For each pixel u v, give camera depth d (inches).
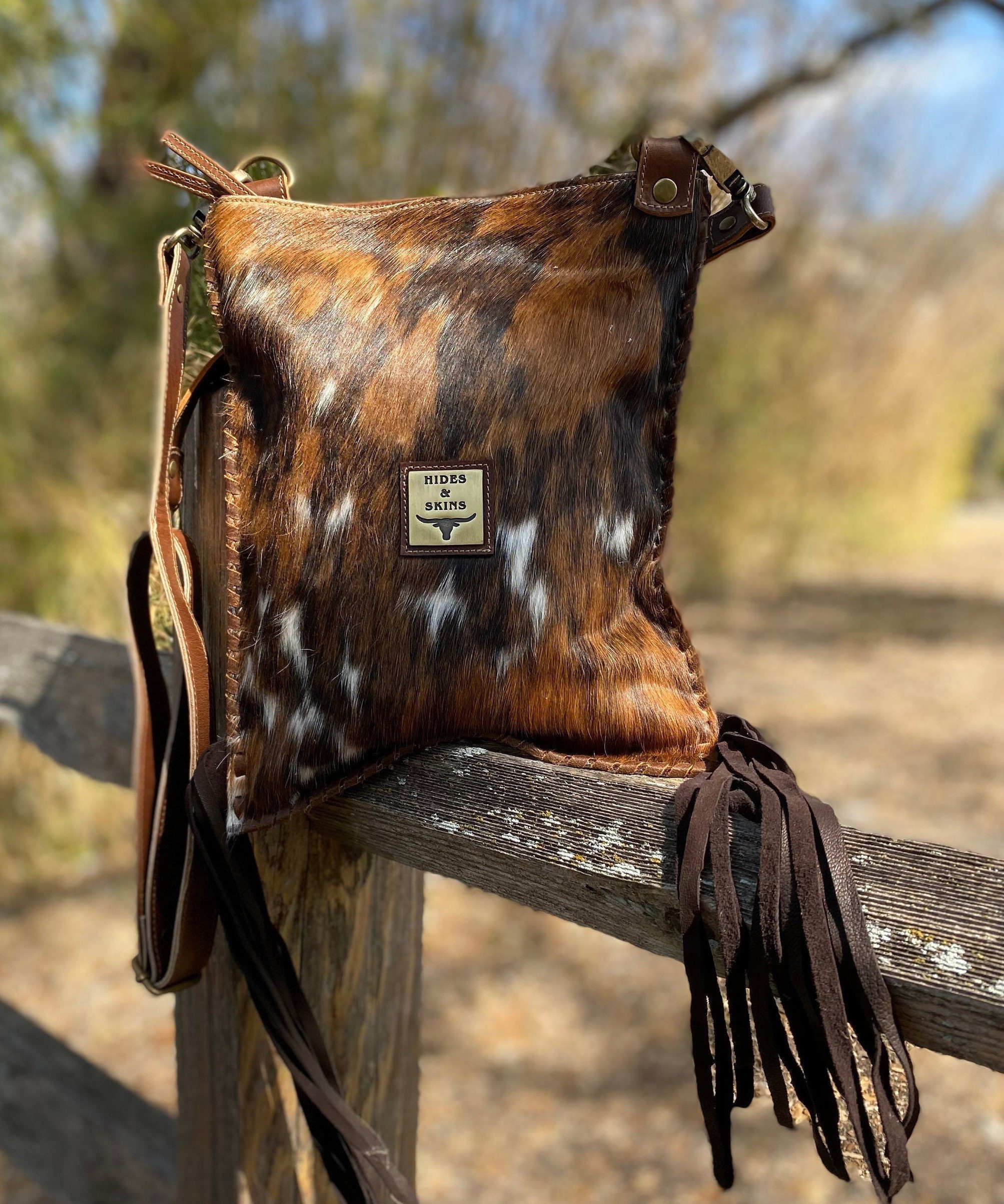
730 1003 24.1
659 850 26.1
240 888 31.0
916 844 23.4
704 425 292.5
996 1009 20.8
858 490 442.9
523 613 29.0
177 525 37.9
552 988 106.5
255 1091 39.8
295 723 29.7
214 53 156.4
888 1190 22.7
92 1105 56.2
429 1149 84.3
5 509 125.3
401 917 40.9
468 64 174.4
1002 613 316.2
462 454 28.9
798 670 234.5
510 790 29.3
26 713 60.9
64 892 125.8
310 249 30.6
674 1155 83.5
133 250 149.6
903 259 388.2
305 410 29.3
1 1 117.2
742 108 223.0
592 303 29.3
